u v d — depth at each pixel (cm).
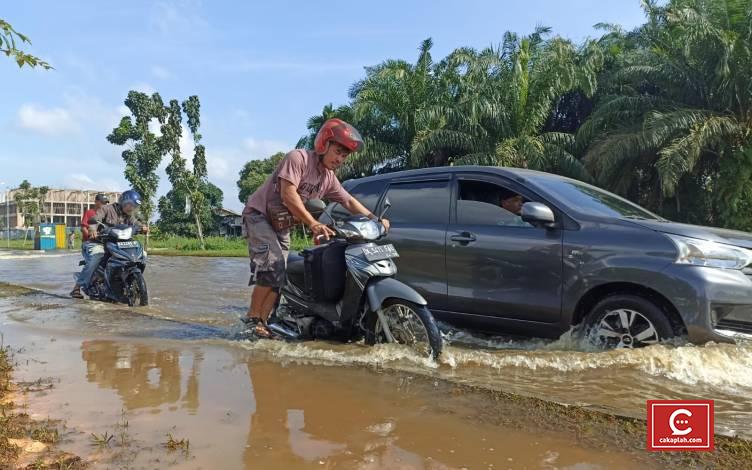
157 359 404
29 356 411
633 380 349
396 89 2297
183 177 4012
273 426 271
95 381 344
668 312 385
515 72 2006
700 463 234
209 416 283
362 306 447
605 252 405
